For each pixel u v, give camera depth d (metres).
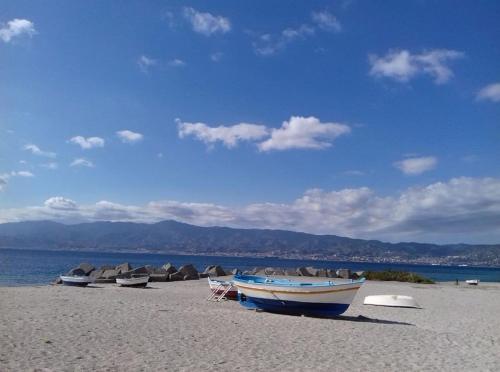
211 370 9.91
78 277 31.95
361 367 10.90
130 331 13.80
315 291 18.61
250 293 19.75
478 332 17.09
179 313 18.00
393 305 24.30
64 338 12.34
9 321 14.49
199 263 130.75
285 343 13.18
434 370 11.00
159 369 9.77
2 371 9.08
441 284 49.56
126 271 42.22
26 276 47.66
